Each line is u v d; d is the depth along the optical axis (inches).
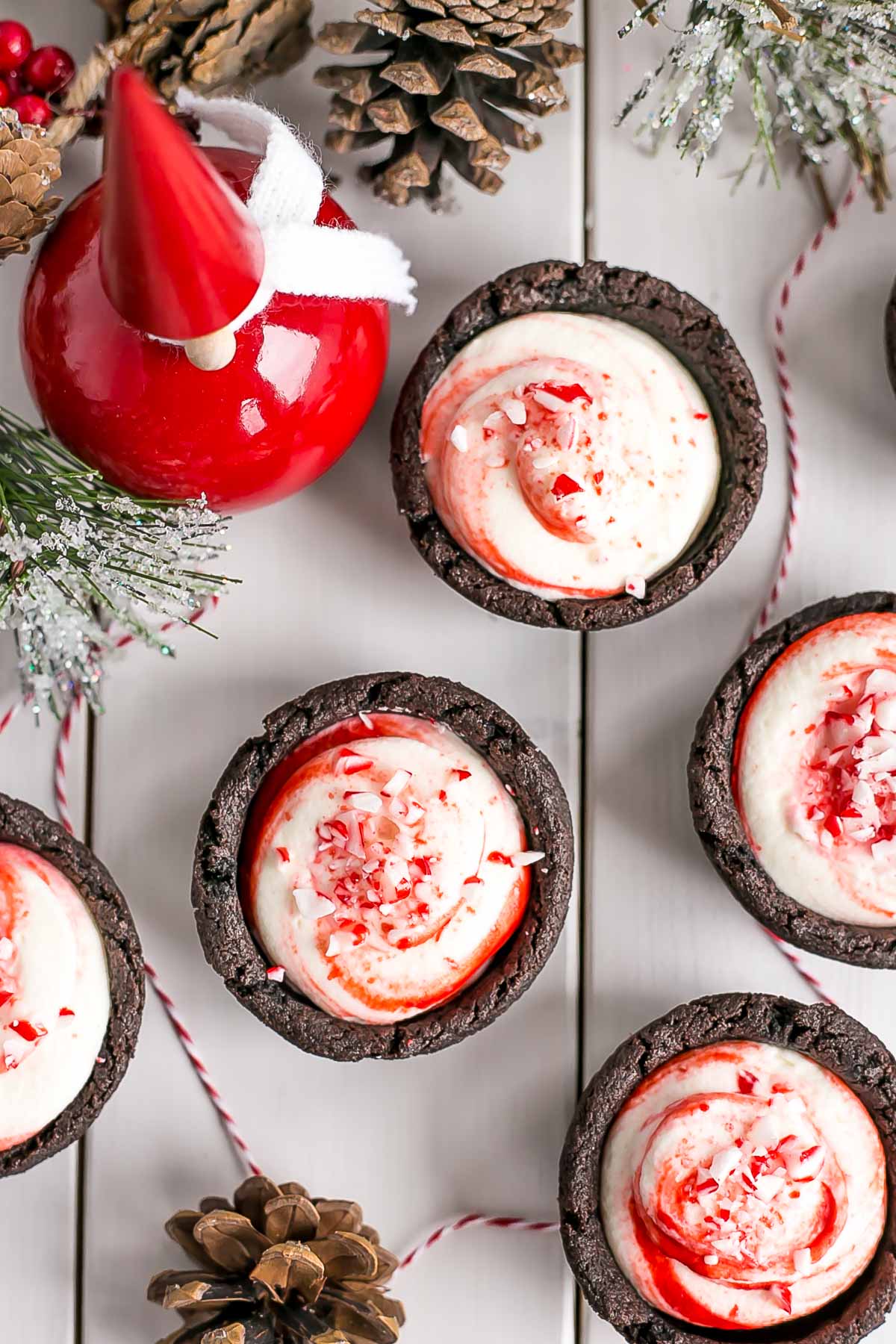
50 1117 19.6
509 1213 20.8
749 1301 19.6
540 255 20.9
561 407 19.6
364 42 19.6
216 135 20.6
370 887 19.4
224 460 19.1
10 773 20.9
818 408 20.9
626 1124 19.8
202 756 21.0
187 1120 20.9
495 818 19.8
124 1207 20.8
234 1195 20.5
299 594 21.0
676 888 20.9
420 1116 20.8
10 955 19.4
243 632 21.0
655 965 20.9
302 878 19.7
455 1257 20.8
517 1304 20.7
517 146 20.3
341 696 19.9
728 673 20.1
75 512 19.2
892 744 19.7
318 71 19.7
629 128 20.9
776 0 18.9
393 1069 20.9
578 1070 20.9
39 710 20.8
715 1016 19.8
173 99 19.5
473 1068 20.8
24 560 19.1
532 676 20.9
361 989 19.6
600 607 19.9
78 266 18.7
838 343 21.0
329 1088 20.8
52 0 20.8
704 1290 19.6
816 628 20.1
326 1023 19.7
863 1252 19.7
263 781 20.1
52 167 18.7
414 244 20.9
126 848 20.9
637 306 20.0
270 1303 19.8
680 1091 19.8
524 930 19.8
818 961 20.8
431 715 20.0
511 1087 20.8
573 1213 19.7
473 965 19.7
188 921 20.9
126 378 18.6
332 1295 19.9
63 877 19.8
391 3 19.2
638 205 20.9
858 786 19.7
